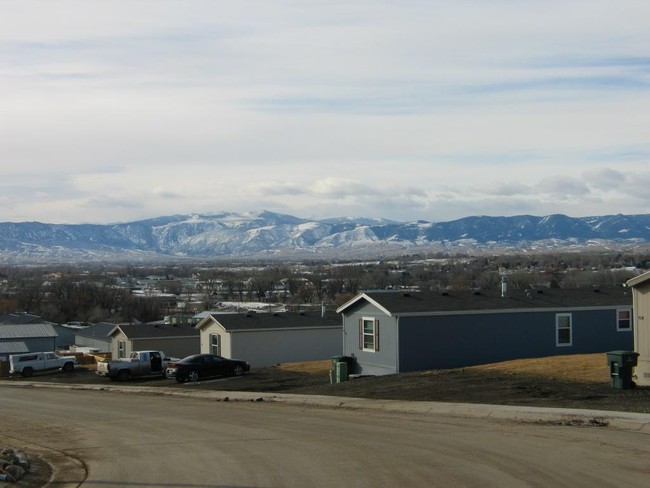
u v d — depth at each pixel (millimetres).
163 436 21094
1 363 57750
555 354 40531
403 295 40469
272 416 24359
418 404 24781
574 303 41219
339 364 37875
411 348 38125
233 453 17484
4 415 28906
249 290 169500
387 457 15977
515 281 119625
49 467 17188
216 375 43906
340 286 149500
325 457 16344
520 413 21359
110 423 24938
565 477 13445
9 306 119188
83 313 122125
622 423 19141
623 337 41812
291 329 52344
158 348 60781
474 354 39188
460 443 17297
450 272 178500
